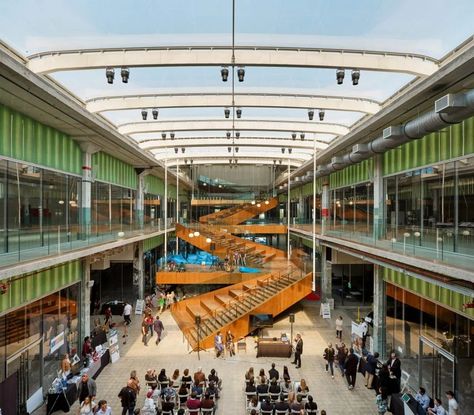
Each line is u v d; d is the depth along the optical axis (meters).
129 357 15.75
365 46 9.58
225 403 11.84
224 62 9.88
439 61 9.66
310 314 22.66
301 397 10.77
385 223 12.85
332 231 19.61
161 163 24.12
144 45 9.61
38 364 11.97
